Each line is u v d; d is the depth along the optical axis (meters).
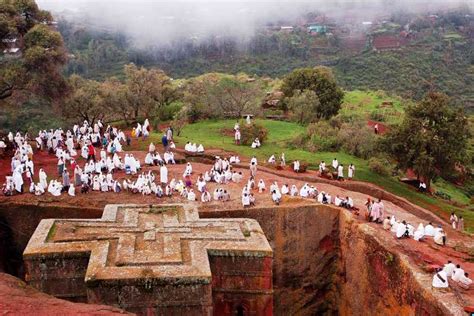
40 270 20.94
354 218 27.33
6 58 41.03
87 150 36.00
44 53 37.59
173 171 34.56
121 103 53.47
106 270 19.80
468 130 43.59
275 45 119.38
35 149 39.31
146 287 19.52
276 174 37.12
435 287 19.81
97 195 29.69
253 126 46.38
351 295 26.97
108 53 106.50
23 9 40.56
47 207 27.75
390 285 23.05
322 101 60.28
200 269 20.20
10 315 14.32
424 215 34.47
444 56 104.44
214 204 28.88
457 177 54.03
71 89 42.38
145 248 21.80
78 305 15.56
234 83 58.09
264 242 23.06
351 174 38.84
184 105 57.50
